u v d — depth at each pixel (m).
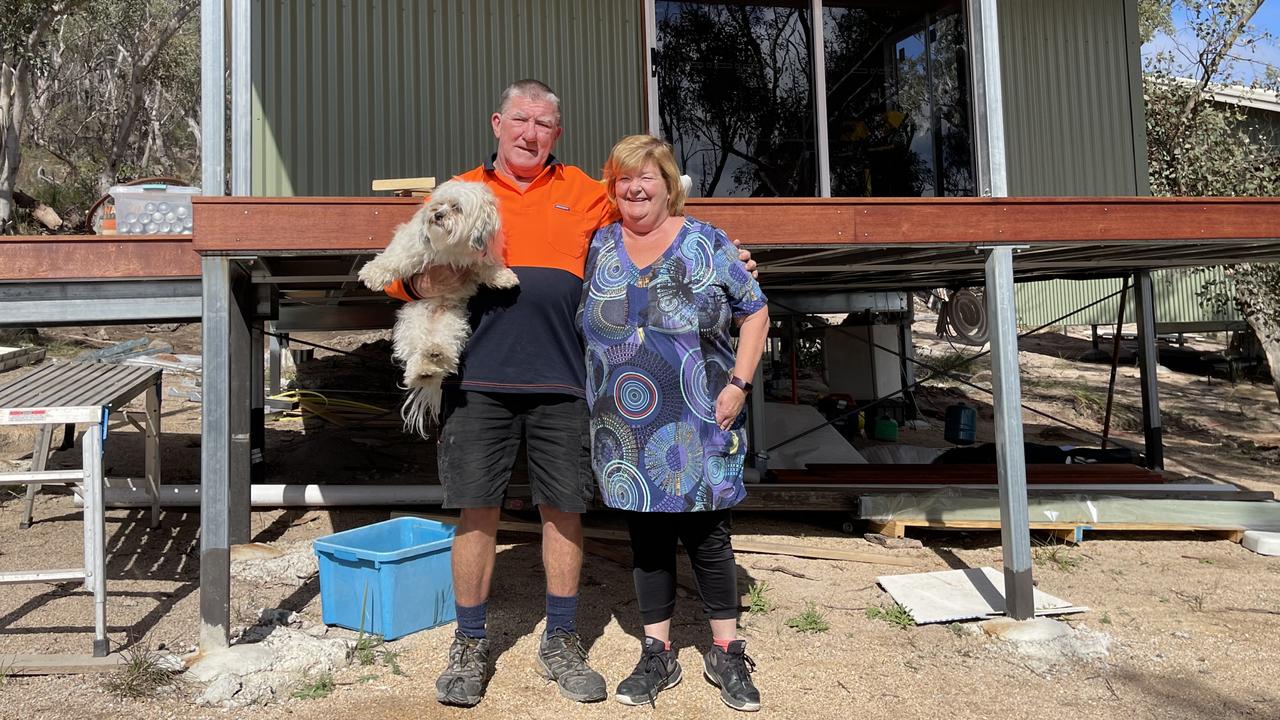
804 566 4.59
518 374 2.76
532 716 2.78
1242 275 9.10
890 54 6.71
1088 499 5.29
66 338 11.73
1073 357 15.18
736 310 2.75
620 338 2.68
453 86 5.77
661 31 6.37
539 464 2.88
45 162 27.12
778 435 7.41
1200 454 8.72
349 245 3.20
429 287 2.69
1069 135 6.93
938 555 4.89
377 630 3.40
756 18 6.50
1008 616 3.73
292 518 5.40
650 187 2.69
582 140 5.98
